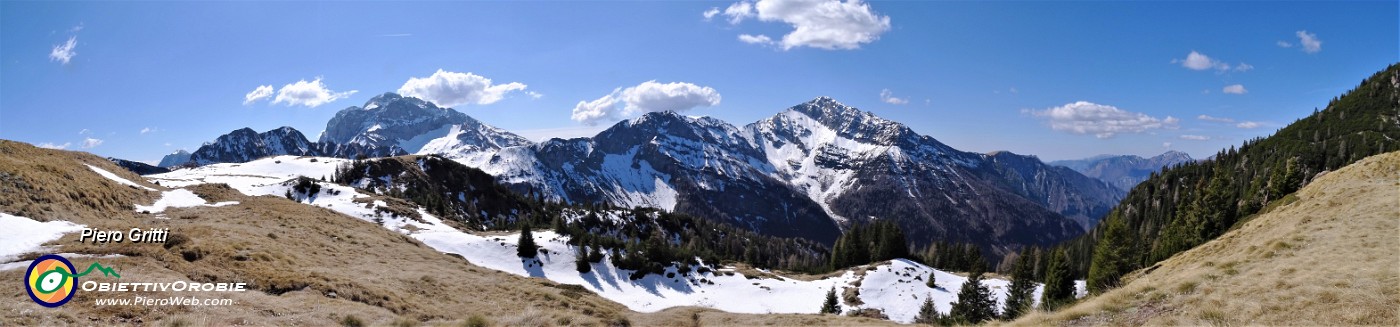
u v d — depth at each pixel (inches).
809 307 3722.9
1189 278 870.4
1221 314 695.1
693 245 7126.0
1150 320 731.4
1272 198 3366.1
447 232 4205.2
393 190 6988.2
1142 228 6943.9
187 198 2650.1
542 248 4099.4
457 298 1646.2
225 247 1414.9
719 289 4077.3
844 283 4249.5
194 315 839.7
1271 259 962.7
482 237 4128.9
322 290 1214.3
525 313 1176.8
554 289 2381.9
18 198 1433.3
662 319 2214.6
